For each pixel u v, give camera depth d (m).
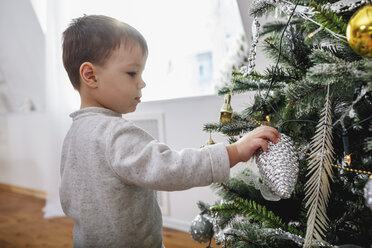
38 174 2.55
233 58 1.34
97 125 0.57
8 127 2.76
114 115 0.62
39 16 2.21
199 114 1.36
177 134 1.45
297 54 0.57
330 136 0.47
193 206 1.43
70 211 0.61
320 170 0.44
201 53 1.68
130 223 0.57
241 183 0.67
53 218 1.96
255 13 0.58
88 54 0.60
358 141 0.50
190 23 1.67
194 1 1.62
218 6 1.50
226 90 0.66
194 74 1.72
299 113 0.55
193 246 1.30
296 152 0.47
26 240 1.63
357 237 0.50
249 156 0.49
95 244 0.58
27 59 2.45
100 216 0.57
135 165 0.50
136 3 1.73
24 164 2.66
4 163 2.85
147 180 0.50
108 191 0.55
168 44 1.75
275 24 0.65
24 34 2.37
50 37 1.89
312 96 0.50
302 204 0.59
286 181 0.42
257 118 0.60
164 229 1.51
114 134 0.54
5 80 2.63
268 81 0.59
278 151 0.45
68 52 0.63
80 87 0.64
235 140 0.68
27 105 2.54
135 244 0.58
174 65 1.77
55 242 1.58
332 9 0.48
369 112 0.48
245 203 0.58
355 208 0.51
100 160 0.55
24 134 2.62
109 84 0.60
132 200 0.57
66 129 1.98
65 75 1.92
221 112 0.56
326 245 0.47
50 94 1.97
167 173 0.49
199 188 1.39
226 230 0.61
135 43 0.61
